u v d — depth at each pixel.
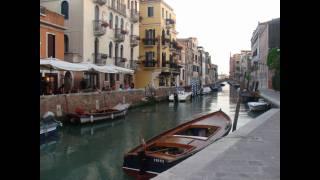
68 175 11.70
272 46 53.09
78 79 28.80
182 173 4.83
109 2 34.41
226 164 5.39
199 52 85.25
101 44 32.88
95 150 15.55
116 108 26.44
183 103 44.72
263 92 44.75
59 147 16.14
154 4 47.59
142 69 47.22
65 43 30.27
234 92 75.25
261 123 11.16
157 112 33.31
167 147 10.90
